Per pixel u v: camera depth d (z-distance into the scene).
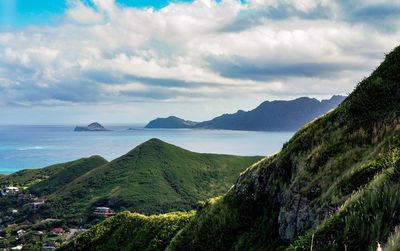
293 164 34.78
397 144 23.17
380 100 32.00
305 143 35.28
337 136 31.55
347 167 27.11
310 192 28.41
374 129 28.58
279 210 34.53
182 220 72.00
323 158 30.12
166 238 69.88
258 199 39.34
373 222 13.36
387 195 13.69
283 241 30.33
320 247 14.17
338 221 14.75
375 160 22.95
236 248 36.31
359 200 14.73
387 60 35.41
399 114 28.50
